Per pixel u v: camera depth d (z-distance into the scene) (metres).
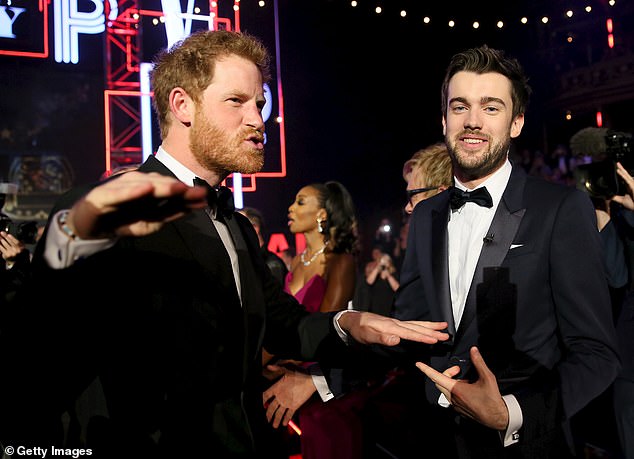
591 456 2.89
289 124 10.80
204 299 1.29
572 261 1.55
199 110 1.35
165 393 1.23
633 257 2.62
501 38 10.24
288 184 11.02
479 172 1.71
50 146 11.32
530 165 9.95
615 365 1.49
